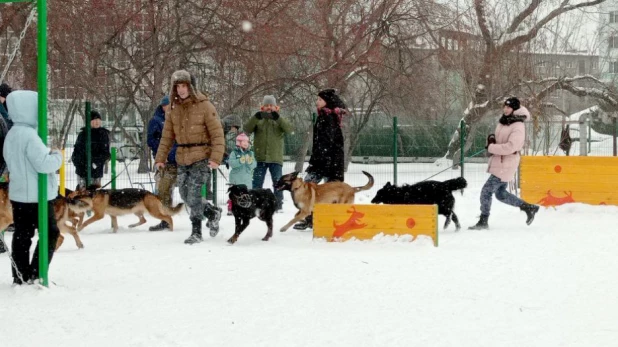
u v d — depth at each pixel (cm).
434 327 555
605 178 1403
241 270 790
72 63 2041
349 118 2411
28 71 1930
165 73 2128
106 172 1814
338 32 2466
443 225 1219
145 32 2114
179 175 1024
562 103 3700
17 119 692
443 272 775
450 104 3116
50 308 620
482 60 2828
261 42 2092
